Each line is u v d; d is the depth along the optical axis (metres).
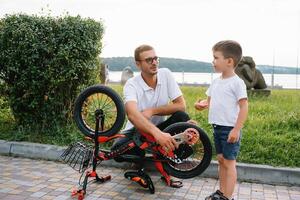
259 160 2.97
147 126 2.43
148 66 2.59
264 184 2.82
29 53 3.49
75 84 3.65
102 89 2.63
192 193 2.59
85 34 3.52
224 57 2.27
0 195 2.44
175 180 2.78
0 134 3.60
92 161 2.63
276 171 2.81
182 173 2.55
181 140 2.38
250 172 2.85
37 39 3.48
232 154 2.26
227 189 2.27
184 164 2.62
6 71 3.61
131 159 2.57
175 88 2.72
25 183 2.67
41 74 3.50
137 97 2.66
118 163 3.08
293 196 2.59
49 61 3.50
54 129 3.60
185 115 2.68
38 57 3.48
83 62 3.55
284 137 3.31
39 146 3.30
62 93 3.62
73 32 3.48
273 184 2.81
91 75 3.70
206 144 2.49
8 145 3.38
